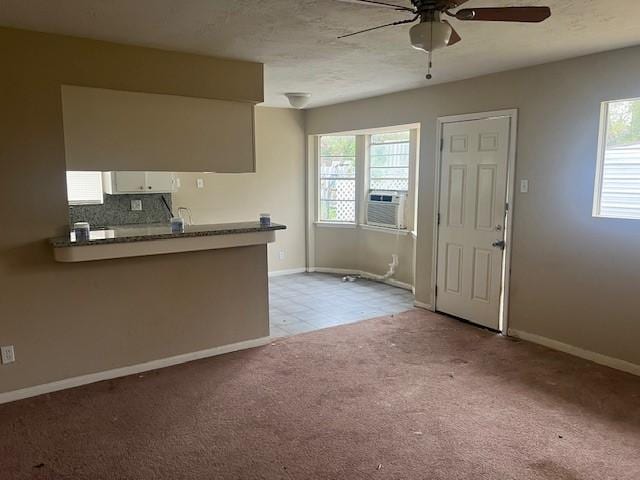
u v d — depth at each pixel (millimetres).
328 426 2777
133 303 3471
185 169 3590
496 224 4312
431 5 2059
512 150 4113
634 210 3451
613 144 3529
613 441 2619
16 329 3066
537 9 2016
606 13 2609
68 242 2969
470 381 3363
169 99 3473
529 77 3932
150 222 5336
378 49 3391
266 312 4117
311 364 3676
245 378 3430
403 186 6129
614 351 3578
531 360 3732
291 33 2996
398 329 4484
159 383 3350
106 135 3252
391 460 2451
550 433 2699
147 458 2475
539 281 4035
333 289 6066
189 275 3695
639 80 3275
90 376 3350
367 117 5719
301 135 6789
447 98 4672
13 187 2977
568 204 3770
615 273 3525
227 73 3676
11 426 2783
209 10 2568
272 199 6637
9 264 3006
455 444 2590
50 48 3004
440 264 4945
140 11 2576
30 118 2988
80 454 2512
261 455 2496
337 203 6898
